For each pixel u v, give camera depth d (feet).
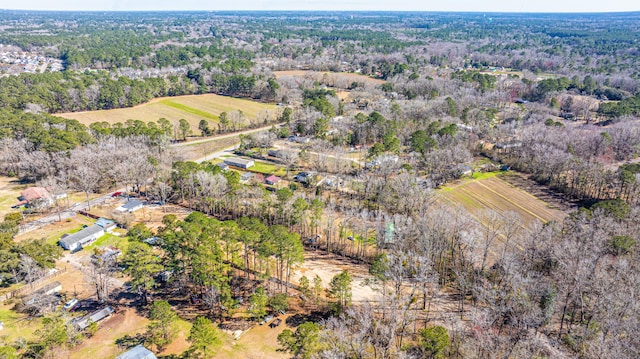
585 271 265.95
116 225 400.88
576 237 325.01
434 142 552.82
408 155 572.10
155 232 385.29
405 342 256.73
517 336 244.01
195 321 260.83
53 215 419.13
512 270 287.07
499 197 467.93
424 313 285.43
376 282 309.22
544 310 258.78
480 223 393.91
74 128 568.41
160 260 326.44
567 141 550.36
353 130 640.99
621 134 572.10
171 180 475.31
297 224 402.72
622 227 342.85
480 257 338.75
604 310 241.55
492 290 277.64
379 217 386.52
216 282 280.72
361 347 234.38
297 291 311.47
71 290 307.58
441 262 333.01
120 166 460.55
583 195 463.83
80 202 449.89
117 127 600.80
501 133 623.36
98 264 317.22
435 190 469.98
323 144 595.06
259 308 274.77
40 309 279.69
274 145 641.81
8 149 491.72
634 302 236.22
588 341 238.07
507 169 546.67
